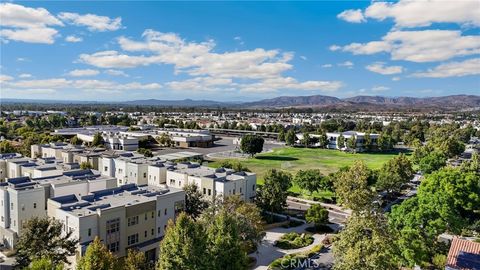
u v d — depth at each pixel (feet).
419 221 172.65
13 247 188.85
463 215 200.85
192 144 650.43
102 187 223.71
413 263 151.02
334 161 508.12
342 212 273.95
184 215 133.59
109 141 557.33
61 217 173.37
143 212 190.39
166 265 128.06
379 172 325.42
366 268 111.75
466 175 201.77
